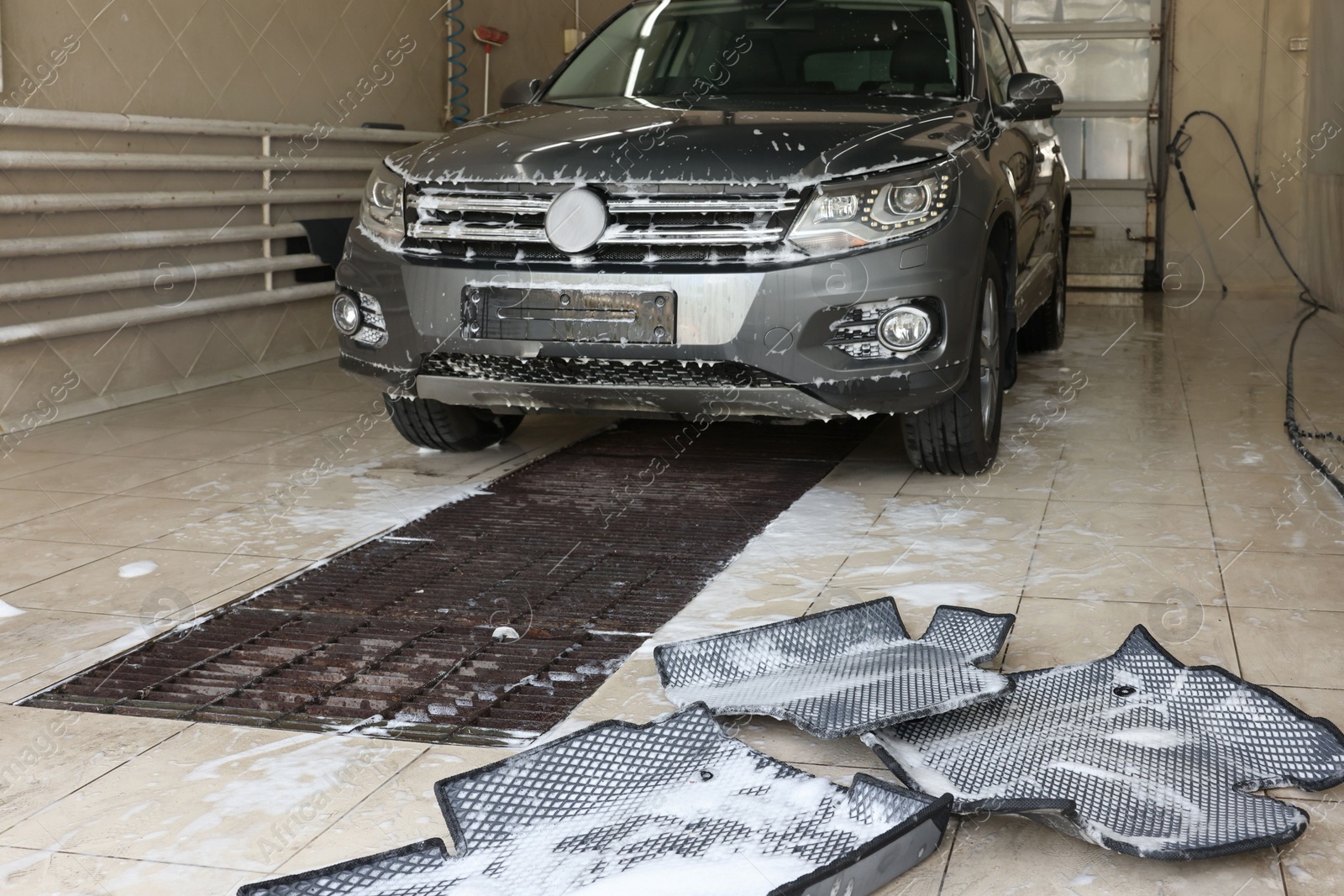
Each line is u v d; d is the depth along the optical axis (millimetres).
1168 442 3908
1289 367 4820
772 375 2902
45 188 4297
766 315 2857
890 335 2904
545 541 2959
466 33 7176
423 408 3666
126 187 4652
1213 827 1493
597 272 2918
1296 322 6930
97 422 4375
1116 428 4129
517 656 2230
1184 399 4656
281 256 5488
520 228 2984
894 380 2936
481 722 1937
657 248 2914
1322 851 1501
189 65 4977
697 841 1494
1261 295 8430
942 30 3838
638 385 3020
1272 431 4047
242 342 5352
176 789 1704
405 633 2354
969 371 3131
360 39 6129
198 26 5012
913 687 1879
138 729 1915
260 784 1718
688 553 2852
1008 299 3646
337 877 1408
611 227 2918
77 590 2594
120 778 1741
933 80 3693
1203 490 3291
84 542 2936
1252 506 3109
